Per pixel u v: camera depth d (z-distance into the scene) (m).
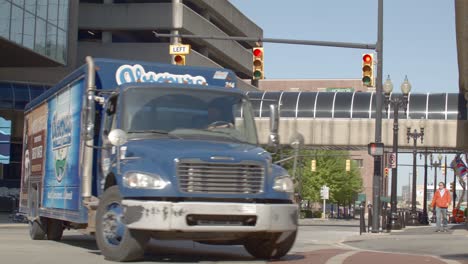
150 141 11.05
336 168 85.81
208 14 69.50
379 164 27.44
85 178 12.16
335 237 22.58
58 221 16.34
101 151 12.02
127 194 10.42
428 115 44.59
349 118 45.69
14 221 30.34
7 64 43.84
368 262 11.48
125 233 10.55
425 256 13.23
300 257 12.42
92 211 12.05
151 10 62.06
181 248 14.50
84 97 12.31
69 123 13.60
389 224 27.81
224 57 73.00
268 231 10.63
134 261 10.91
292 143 11.94
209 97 11.89
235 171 10.49
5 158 30.20
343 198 89.25
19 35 38.25
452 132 44.06
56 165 14.50
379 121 27.66
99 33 65.25
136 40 66.81
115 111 11.65
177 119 11.55
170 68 13.06
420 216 48.47
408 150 49.50
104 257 11.20
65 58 43.88
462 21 27.20
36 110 17.11
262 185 10.63
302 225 40.16
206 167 10.38
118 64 12.72
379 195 27.28
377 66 27.58
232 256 12.60
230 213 10.32
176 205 10.13
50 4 41.78
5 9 36.66
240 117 11.91
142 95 11.61
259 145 11.87
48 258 11.33
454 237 21.80
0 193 50.31
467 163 48.41
